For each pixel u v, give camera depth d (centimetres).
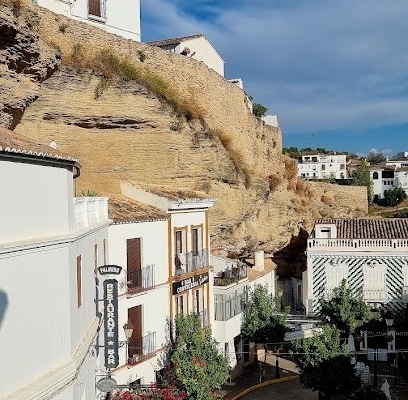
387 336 3478
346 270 4128
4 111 2414
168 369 2514
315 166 11281
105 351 1864
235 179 3888
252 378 3456
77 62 2842
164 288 2730
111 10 3397
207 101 3641
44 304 1262
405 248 4047
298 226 4944
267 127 4628
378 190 10881
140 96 3106
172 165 3303
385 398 2531
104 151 3012
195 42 4684
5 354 1112
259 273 4109
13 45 2367
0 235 1126
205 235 3198
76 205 1702
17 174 1195
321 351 2731
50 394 1228
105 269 1864
